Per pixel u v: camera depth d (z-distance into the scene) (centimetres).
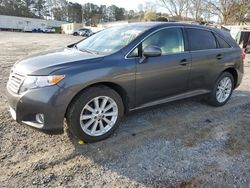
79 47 438
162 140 375
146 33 394
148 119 446
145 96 395
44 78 310
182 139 382
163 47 411
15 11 9606
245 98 600
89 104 343
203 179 293
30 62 342
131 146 354
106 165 311
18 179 278
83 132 342
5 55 1233
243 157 341
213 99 514
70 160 317
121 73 356
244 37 1991
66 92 313
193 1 4009
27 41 2473
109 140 367
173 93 435
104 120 363
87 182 280
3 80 676
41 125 317
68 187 271
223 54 504
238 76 554
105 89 350
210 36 492
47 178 282
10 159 312
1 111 446
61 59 347
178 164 318
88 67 332
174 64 416
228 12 3631
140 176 293
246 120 466
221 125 438
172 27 431
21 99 314
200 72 464
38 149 337
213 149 358
